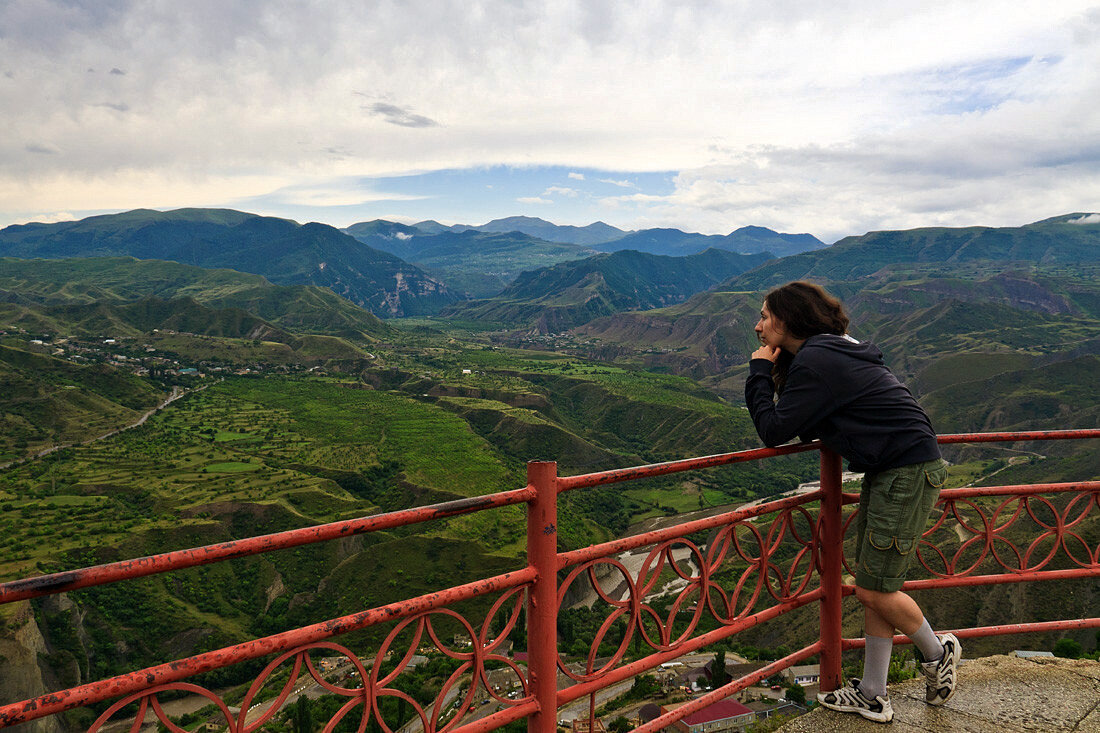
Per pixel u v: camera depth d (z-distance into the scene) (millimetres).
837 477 4242
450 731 2840
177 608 84625
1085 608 45125
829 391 3582
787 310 3906
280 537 2424
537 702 3098
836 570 4309
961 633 4867
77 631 76625
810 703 4512
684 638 3623
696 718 26750
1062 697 4383
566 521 112000
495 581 2953
